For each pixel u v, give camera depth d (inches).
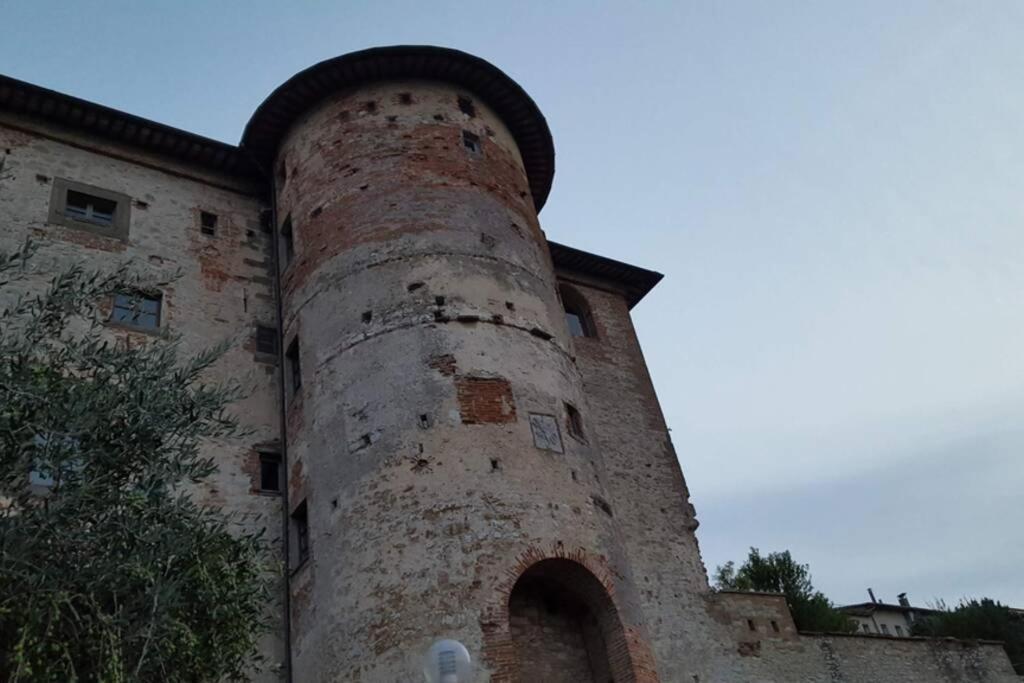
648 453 1014.4
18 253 544.7
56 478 434.9
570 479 675.4
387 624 589.3
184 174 933.2
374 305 746.2
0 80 835.4
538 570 631.2
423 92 904.3
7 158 831.1
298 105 918.4
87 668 403.9
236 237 919.7
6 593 387.5
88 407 444.5
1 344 462.6
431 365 696.4
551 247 1109.1
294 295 823.1
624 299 1189.7
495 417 676.1
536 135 979.3
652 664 633.6
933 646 1003.9
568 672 641.6
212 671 439.2
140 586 417.4
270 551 722.2
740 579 1631.4
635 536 916.6
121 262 828.6
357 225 803.4
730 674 858.1
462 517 618.5
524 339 744.3
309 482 706.2
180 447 484.1
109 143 904.9
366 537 632.4
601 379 1053.8
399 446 660.1
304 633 650.2
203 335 827.4
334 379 728.3
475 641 567.8
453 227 792.9
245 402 802.2
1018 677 1040.8
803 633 928.9
